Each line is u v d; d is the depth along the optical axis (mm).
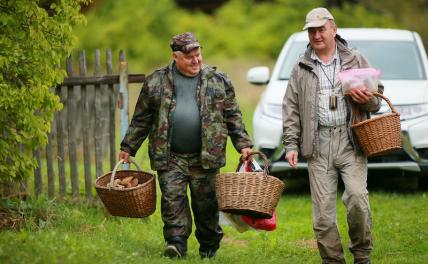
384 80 26812
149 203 16984
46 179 26625
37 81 18750
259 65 64125
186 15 65500
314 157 16641
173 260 16938
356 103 16516
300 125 16938
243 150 17266
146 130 17656
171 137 17219
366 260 16844
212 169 17422
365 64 16812
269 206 16031
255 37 64688
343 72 16312
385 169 25000
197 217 17828
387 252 19078
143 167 28438
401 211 23625
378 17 61719
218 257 18297
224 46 64812
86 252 15250
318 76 16641
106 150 24609
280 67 28000
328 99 16562
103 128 22422
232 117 17406
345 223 22469
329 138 16562
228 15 66375
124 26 62344
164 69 17359
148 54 62094
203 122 17094
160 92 17203
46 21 18672
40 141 19156
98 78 22141
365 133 16156
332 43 16703
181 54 16984
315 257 18984
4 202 19969
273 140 25453
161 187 17438
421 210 23547
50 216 20250
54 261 14086
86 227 20297
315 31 16562
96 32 61531
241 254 19328
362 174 16531
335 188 16719
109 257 15148
